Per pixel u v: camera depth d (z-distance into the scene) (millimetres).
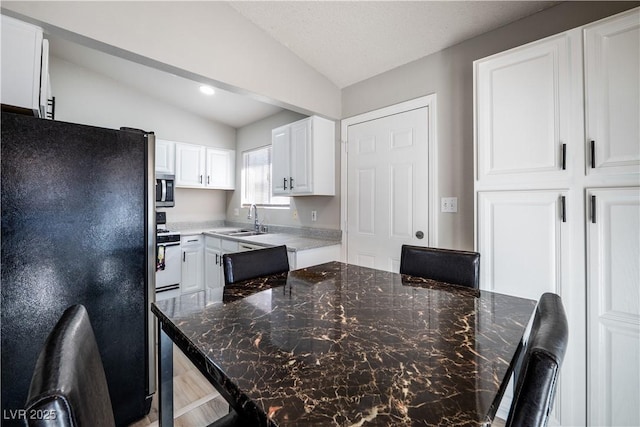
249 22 2062
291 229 3326
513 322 881
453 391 551
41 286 1233
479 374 608
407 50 2141
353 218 2654
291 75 2334
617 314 1200
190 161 3703
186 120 3820
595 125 1242
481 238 1559
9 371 1166
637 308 1158
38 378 430
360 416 484
